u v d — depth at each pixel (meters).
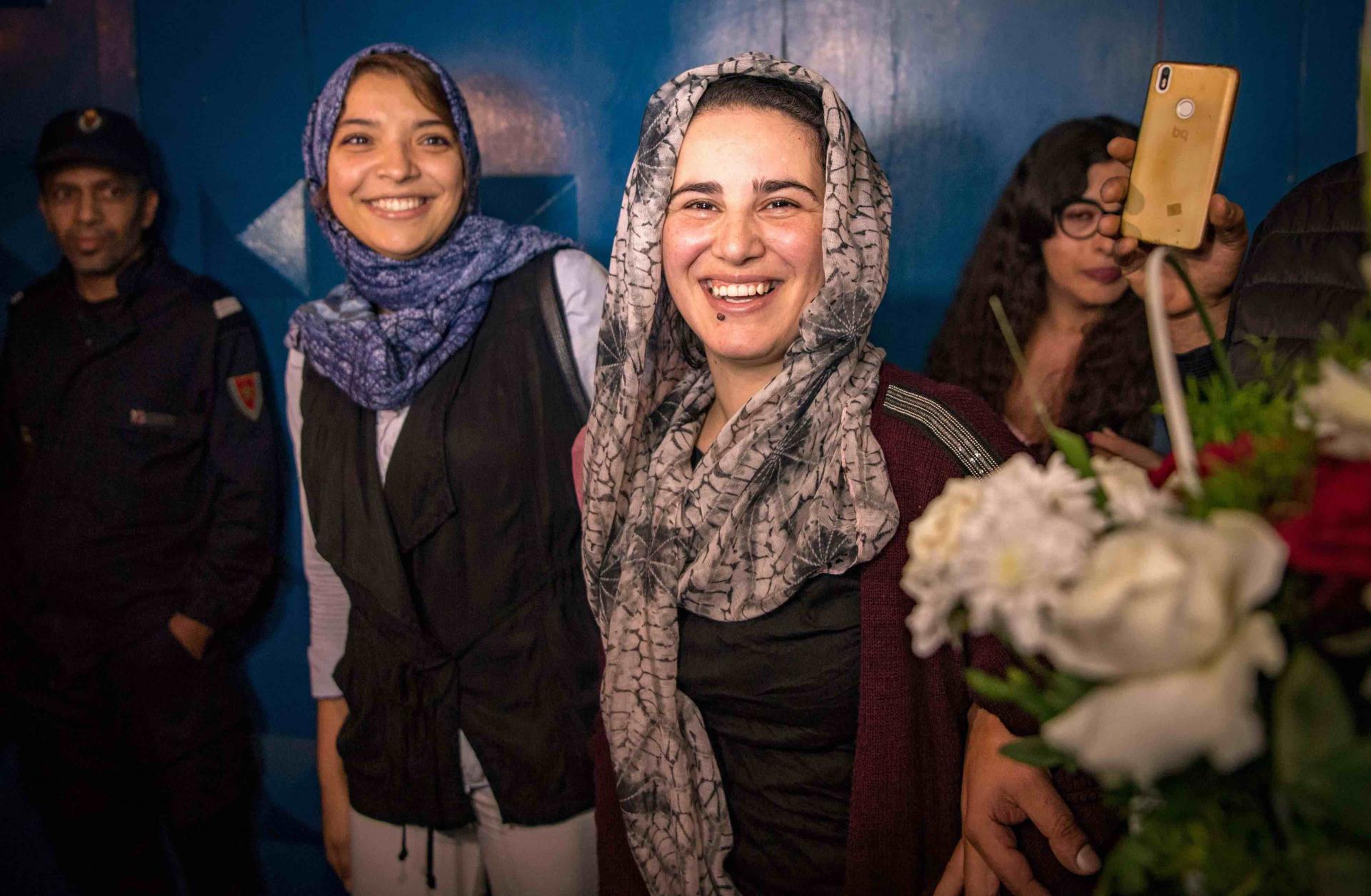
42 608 1.75
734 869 1.05
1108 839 0.88
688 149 1.00
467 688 1.37
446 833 1.44
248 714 1.91
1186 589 0.42
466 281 1.38
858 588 0.97
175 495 1.75
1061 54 1.51
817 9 1.59
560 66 1.69
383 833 1.43
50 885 2.03
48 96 1.89
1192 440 0.59
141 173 1.75
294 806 1.92
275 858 1.94
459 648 1.36
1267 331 0.94
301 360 1.48
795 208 0.99
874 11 1.57
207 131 1.83
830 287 0.97
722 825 1.04
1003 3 1.52
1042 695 0.51
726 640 1.01
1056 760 0.54
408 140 1.37
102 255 1.71
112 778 1.80
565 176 1.71
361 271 1.41
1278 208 0.98
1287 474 0.49
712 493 1.01
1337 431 0.48
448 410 1.36
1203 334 1.19
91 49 1.86
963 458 0.94
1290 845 0.46
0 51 1.89
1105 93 1.50
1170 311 1.18
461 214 1.45
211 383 1.75
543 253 1.43
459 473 1.35
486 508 1.35
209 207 1.85
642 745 1.06
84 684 1.75
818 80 0.99
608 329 1.08
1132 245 1.12
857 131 1.02
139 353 1.72
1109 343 1.40
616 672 1.07
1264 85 1.46
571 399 1.39
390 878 1.44
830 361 0.99
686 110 1.00
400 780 1.39
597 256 1.72
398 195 1.36
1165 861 0.51
